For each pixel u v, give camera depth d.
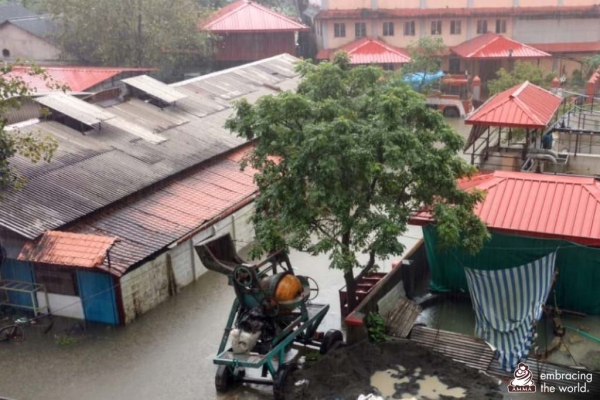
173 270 22.55
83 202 21.77
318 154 15.54
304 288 17.03
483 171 26.36
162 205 24.00
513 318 16.69
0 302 21.53
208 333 20.03
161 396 16.88
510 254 18.97
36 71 20.61
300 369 16.16
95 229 21.39
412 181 16.31
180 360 18.56
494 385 14.94
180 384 17.39
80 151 24.62
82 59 47.41
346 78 17.95
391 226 15.59
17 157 22.81
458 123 46.44
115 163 24.67
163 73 49.38
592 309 18.94
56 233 19.89
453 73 55.03
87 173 23.41
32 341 19.73
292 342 17.91
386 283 19.16
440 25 54.69
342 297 20.02
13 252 20.16
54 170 22.88
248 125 16.84
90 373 18.00
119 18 43.62
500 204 19.16
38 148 20.23
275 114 16.59
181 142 28.23
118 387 17.31
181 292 22.89
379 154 16.02
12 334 19.84
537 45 54.91
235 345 15.78
